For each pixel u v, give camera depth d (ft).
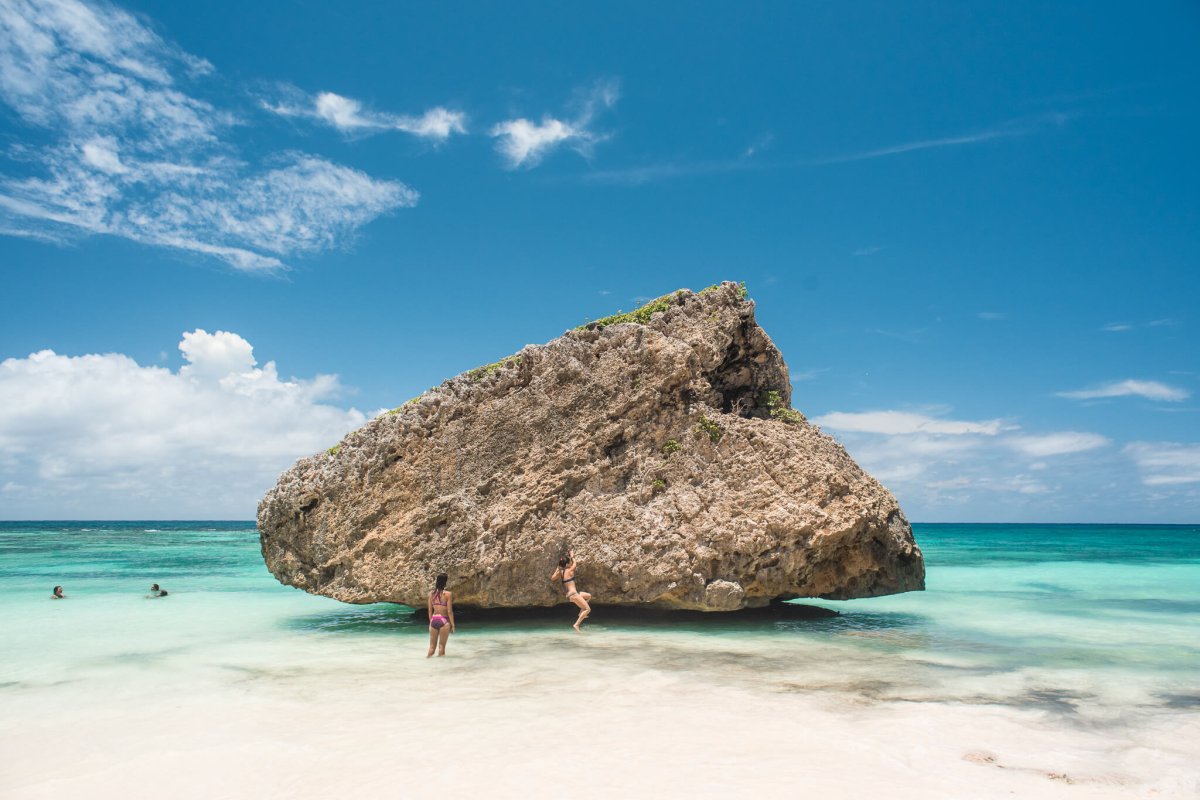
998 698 32.22
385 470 53.98
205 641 48.47
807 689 33.45
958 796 20.58
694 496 51.47
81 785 22.22
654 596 50.01
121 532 340.59
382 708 30.40
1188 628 52.85
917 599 71.10
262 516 59.67
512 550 51.11
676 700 31.30
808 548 49.62
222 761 24.00
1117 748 25.29
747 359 59.72
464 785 21.24
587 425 53.78
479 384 55.62
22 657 43.21
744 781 21.42
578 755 23.80
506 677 36.24
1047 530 546.67
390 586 51.72
